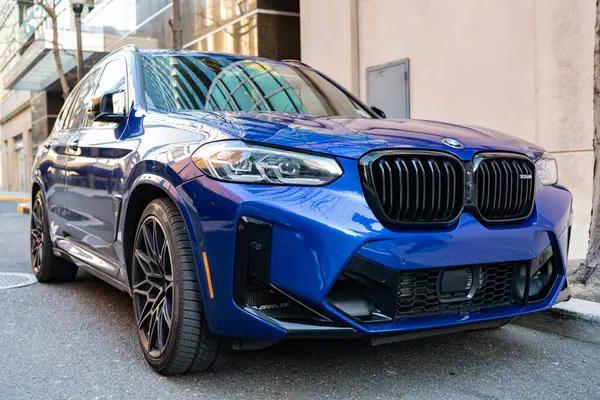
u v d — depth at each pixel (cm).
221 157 254
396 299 248
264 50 1267
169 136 297
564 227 303
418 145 261
